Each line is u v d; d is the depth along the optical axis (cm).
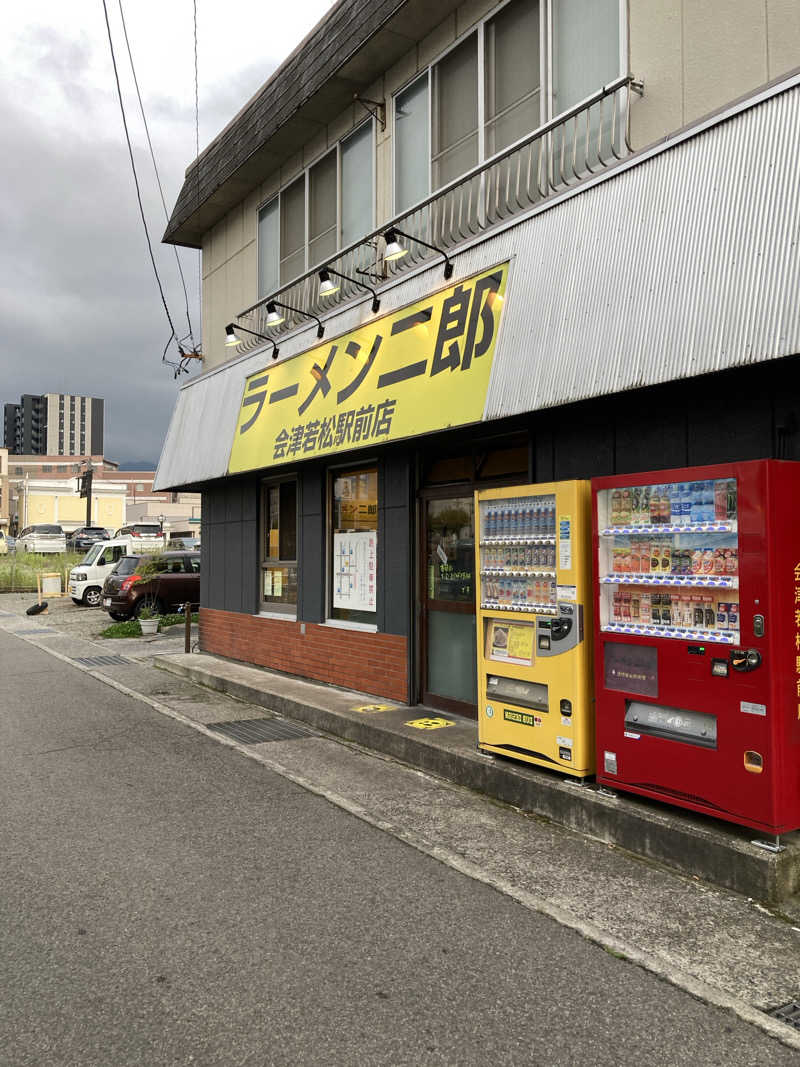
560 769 502
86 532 3875
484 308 622
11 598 2573
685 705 420
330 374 827
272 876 412
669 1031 279
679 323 457
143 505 6725
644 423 530
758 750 385
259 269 1134
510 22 706
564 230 563
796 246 407
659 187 496
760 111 446
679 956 330
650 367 466
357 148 918
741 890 386
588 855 439
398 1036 274
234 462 995
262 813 515
